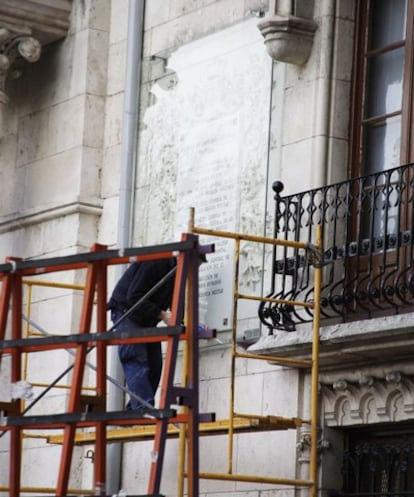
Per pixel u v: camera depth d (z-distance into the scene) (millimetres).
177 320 17109
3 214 31109
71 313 28750
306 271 23656
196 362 17328
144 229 28031
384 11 24688
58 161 29891
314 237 24141
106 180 29188
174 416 16719
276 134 25359
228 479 21609
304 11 25000
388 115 24297
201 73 27250
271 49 24859
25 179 30766
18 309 18734
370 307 23203
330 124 24641
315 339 22312
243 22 26406
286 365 23516
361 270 23938
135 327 24203
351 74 24844
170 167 27609
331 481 23625
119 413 16875
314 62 24875
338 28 24844
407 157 23797
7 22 29609
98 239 29109
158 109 28156
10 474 17766
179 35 27953
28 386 18266
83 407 17844
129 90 28688
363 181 23188
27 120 30984
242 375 25078
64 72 30188
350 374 23219
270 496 24109
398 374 22484
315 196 24266
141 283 24172
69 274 28938
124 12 29578
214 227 26281
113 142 29219
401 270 23266
